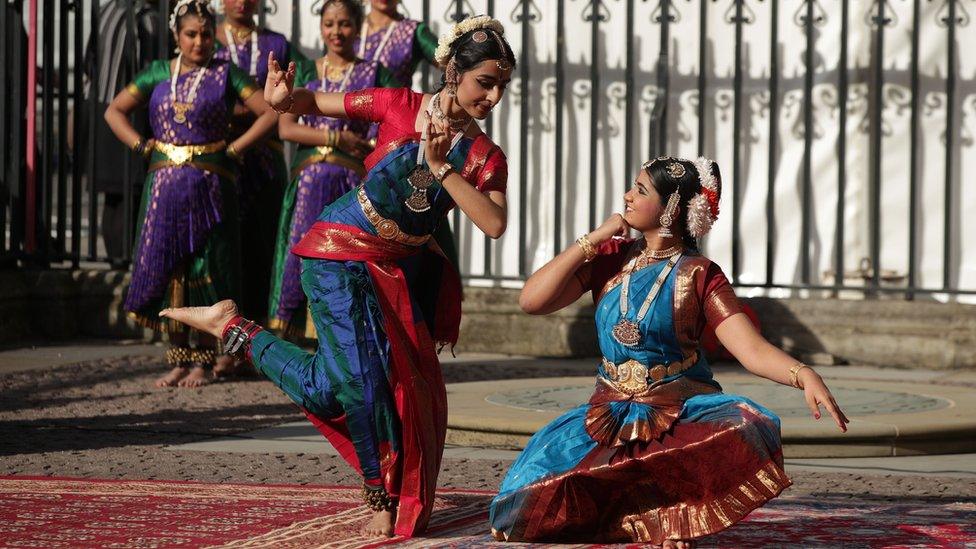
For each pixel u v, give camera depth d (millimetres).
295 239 9281
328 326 4867
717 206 4688
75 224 12023
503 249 11945
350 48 9391
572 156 11750
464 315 11617
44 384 9133
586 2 11680
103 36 12180
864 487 5914
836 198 11203
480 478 6125
